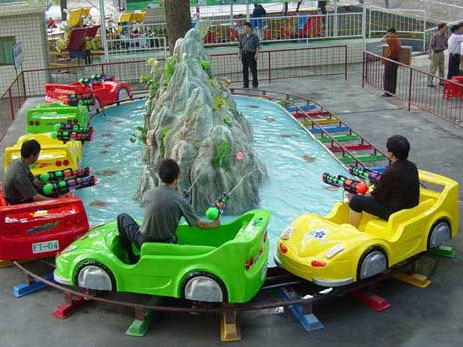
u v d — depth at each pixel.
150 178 8.05
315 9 24.36
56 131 9.07
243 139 8.27
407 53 16.73
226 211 7.71
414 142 10.29
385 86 14.00
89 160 9.94
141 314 5.14
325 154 9.89
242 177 7.82
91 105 12.16
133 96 15.25
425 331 5.02
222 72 18.30
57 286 5.55
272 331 5.09
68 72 17.86
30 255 5.91
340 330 5.07
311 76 16.92
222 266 4.90
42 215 6.25
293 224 5.78
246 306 5.14
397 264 5.89
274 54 18.36
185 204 5.18
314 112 12.41
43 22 16.95
